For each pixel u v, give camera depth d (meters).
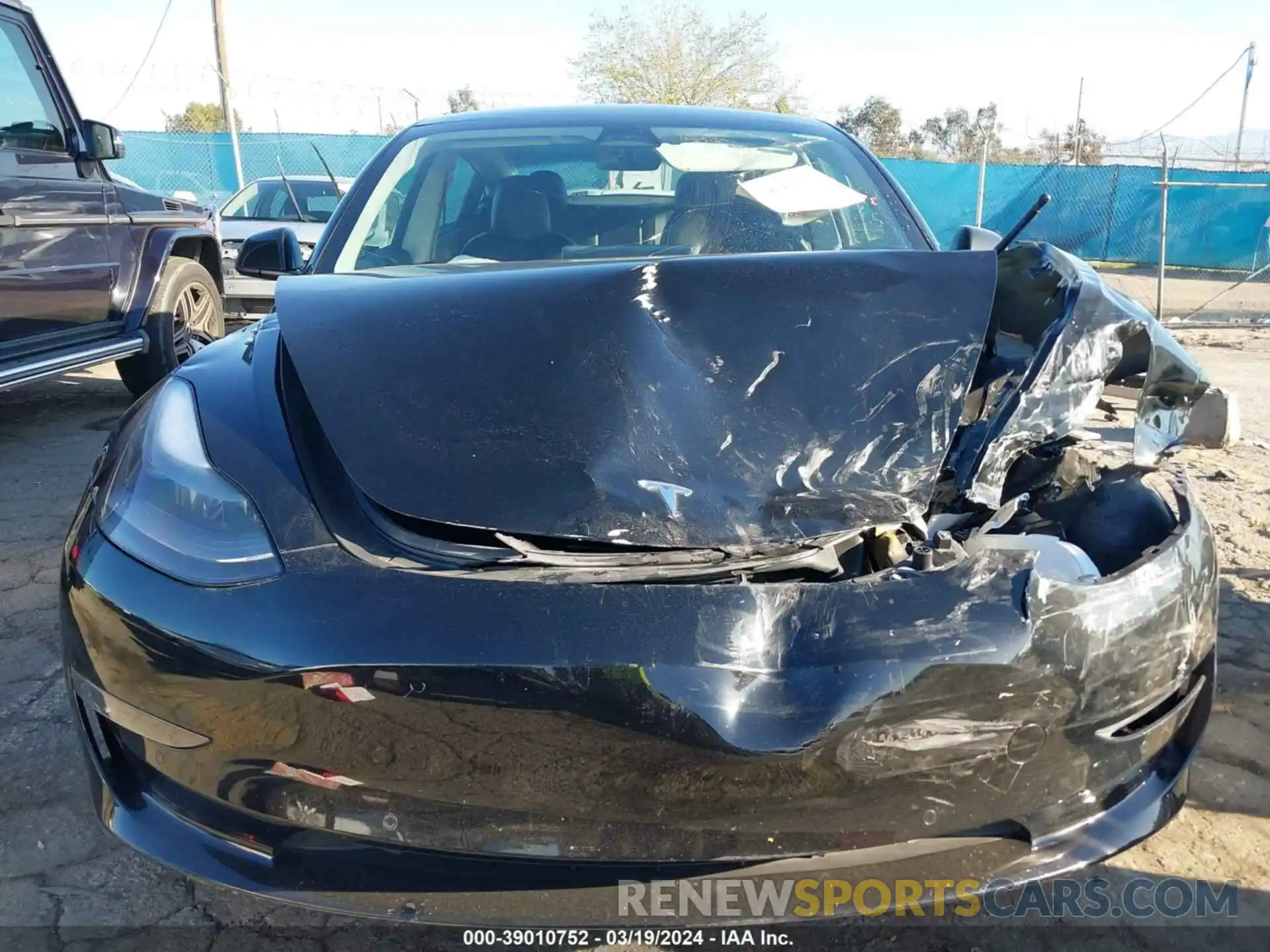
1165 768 1.91
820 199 3.05
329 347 2.08
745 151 3.22
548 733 1.56
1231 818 2.33
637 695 1.53
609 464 1.80
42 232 4.85
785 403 1.96
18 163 4.73
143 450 1.94
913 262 2.33
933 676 1.58
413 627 1.57
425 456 1.82
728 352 2.04
